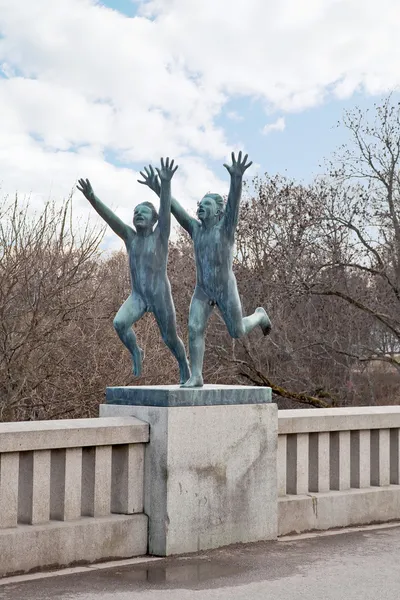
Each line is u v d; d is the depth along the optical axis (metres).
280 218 24.78
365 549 7.68
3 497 6.38
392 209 24.44
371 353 25.28
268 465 7.93
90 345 17.00
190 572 6.63
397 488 9.32
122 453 7.23
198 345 7.72
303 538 8.15
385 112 24.39
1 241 16.42
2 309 15.75
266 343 24.83
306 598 5.93
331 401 24.97
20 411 17.11
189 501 7.28
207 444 7.43
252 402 7.82
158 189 7.91
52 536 6.54
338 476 8.95
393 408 9.73
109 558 6.93
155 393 7.28
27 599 5.72
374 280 25.53
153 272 7.64
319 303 25.70
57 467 6.84
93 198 7.60
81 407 17.17
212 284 7.73
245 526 7.72
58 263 16.97
